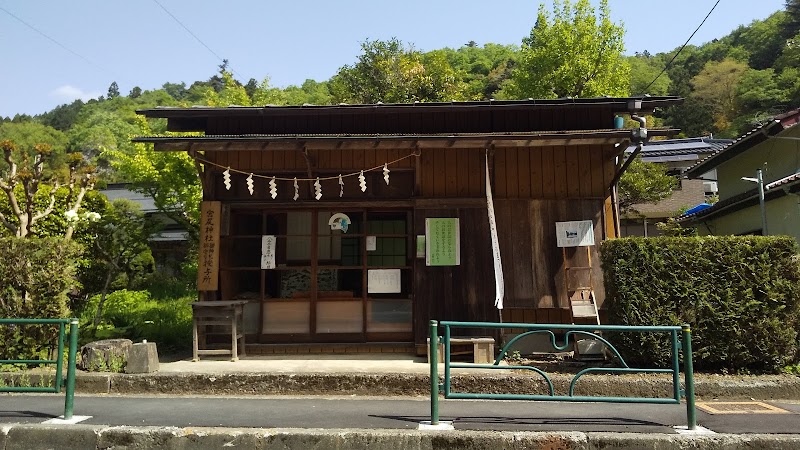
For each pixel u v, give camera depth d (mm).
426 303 8531
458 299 8523
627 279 6996
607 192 8773
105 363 7336
